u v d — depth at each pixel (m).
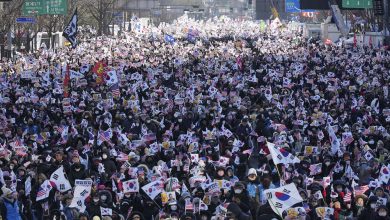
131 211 34.75
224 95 71.44
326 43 157.88
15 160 42.97
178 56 125.06
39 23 153.38
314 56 119.31
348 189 36.47
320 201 35.88
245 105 65.81
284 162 39.12
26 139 50.66
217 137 50.62
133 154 43.62
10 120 58.22
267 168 40.62
